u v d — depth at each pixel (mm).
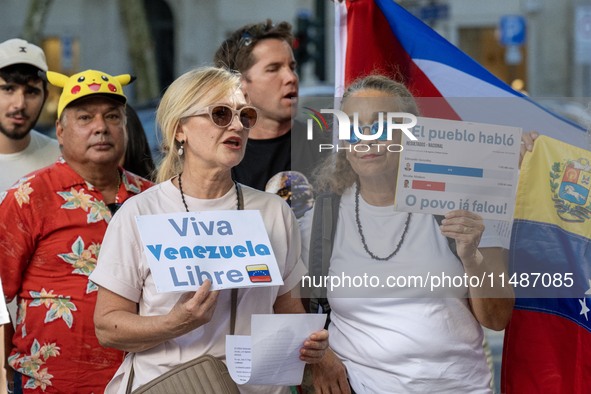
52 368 5238
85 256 5309
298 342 4477
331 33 27016
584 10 25266
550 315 5152
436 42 5328
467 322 4871
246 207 4754
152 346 4535
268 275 4488
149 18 33781
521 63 33094
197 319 4387
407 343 4785
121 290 4586
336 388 4898
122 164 6453
